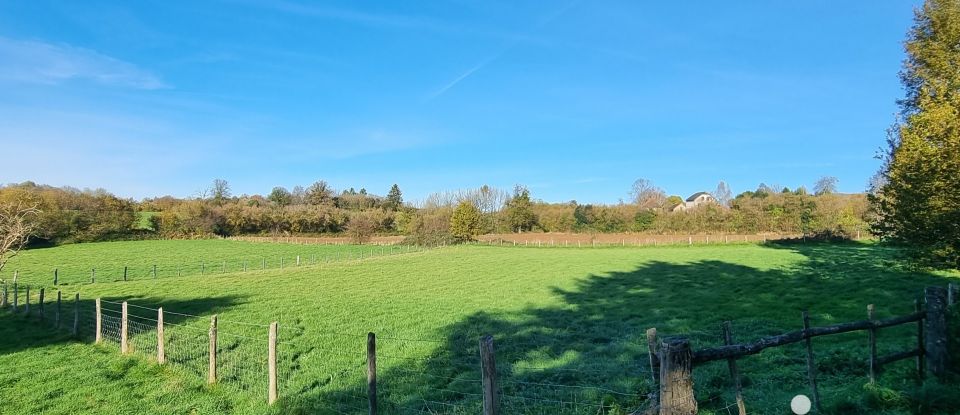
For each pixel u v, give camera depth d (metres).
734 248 52.62
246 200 111.12
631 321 17.80
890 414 7.25
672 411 5.43
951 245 15.14
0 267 24.59
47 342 16.17
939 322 8.53
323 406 10.00
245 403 10.41
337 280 33.38
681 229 75.06
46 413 9.96
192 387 11.38
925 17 20.50
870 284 23.36
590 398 9.70
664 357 5.51
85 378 12.12
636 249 57.47
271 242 78.38
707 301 21.52
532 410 9.34
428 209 93.06
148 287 31.19
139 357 13.85
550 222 86.19
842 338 13.09
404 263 45.44
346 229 90.94
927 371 8.67
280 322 19.34
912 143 15.96
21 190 63.41
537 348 14.19
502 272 36.56
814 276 27.64
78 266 46.53
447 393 10.66
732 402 8.66
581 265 40.62
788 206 71.31
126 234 75.75
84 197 75.12
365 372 12.38
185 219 83.44
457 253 56.69
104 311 21.97
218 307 23.23
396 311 21.34
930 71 19.77
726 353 6.19
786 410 7.86
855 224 60.78
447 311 21.05
